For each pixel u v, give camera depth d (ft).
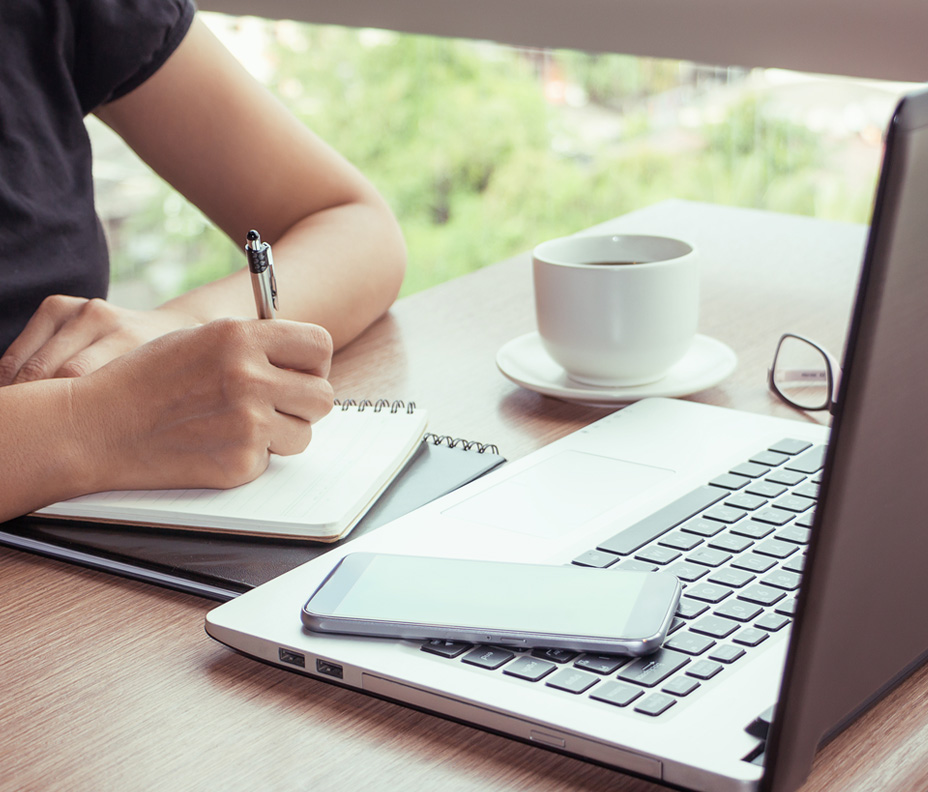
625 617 1.48
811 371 2.64
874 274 0.92
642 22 4.30
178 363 2.13
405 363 2.99
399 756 1.37
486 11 4.77
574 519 1.89
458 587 1.61
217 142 3.51
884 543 1.07
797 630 1.04
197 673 1.58
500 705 1.34
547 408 2.64
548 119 19.92
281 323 2.20
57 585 1.88
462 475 2.19
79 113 3.28
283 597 1.67
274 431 2.12
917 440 1.05
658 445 2.23
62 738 1.43
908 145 0.88
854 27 3.72
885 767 1.29
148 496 2.09
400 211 20.85
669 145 18.37
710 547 1.74
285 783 1.32
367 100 20.30
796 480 2.01
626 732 1.26
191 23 3.49
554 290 2.60
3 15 3.12
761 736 1.24
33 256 3.07
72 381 2.17
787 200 16.07
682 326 2.60
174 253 15.28
